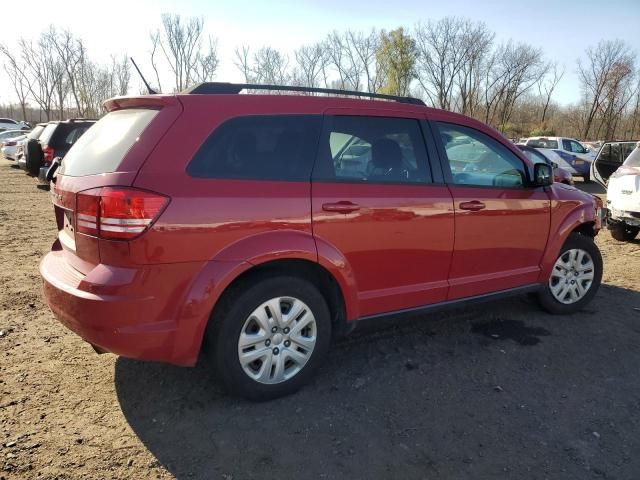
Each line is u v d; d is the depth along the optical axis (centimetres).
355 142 339
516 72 4856
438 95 4919
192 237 272
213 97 297
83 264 282
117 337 265
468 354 386
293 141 315
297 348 319
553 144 1986
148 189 263
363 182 334
